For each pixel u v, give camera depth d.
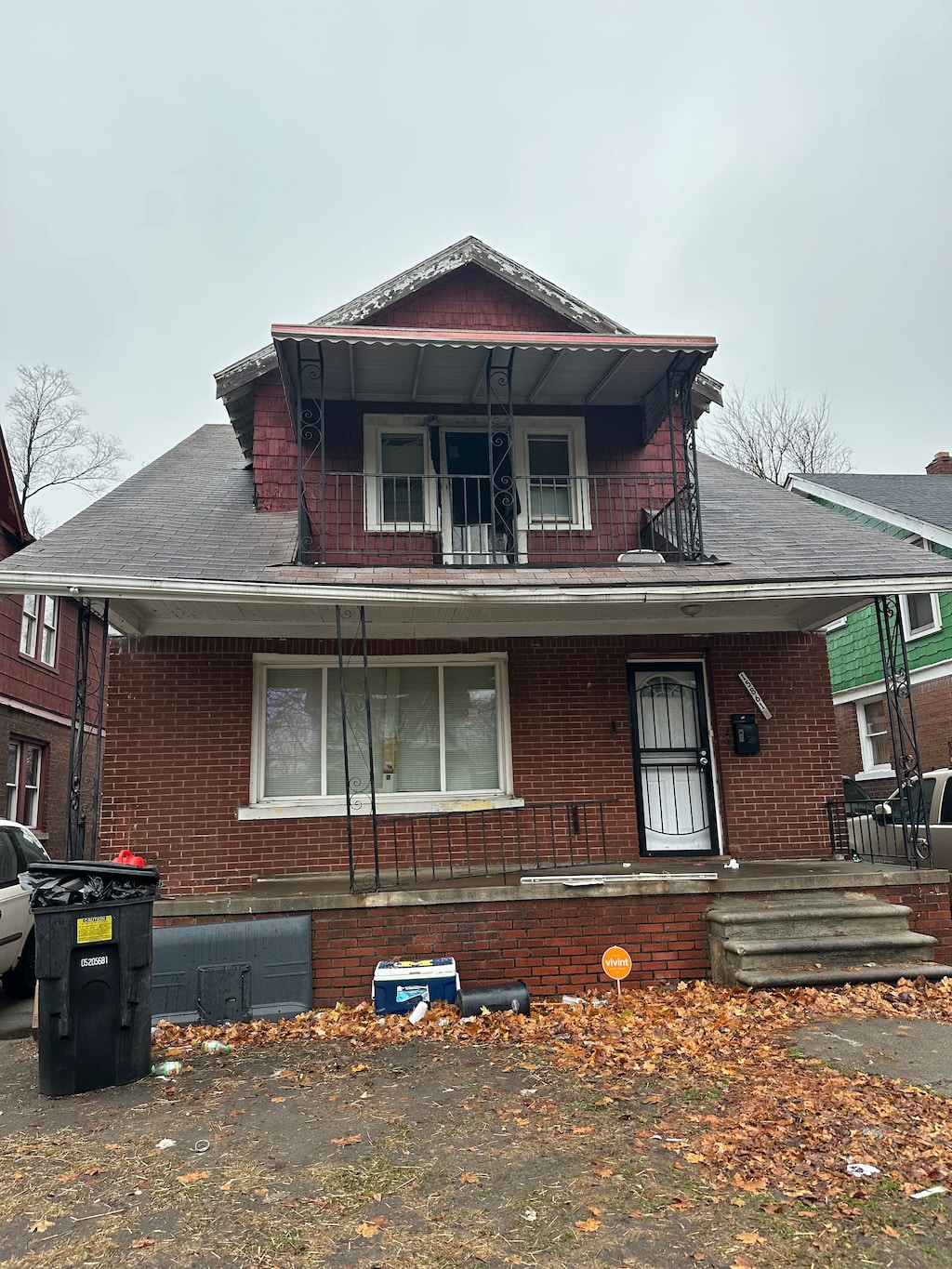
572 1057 5.45
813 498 18.38
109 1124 4.58
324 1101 4.82
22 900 8.83
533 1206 3.55
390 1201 3.62
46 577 7.15
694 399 10.38
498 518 9.98
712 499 11.01
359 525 9.74
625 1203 3.55
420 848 9.02
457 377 9.58
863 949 7.06
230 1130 4.43
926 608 15.23
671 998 6.82
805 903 7.47
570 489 10.26
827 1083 4.82
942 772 9.73
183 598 7.30
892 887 7.69
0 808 14.71
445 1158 4.01
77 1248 3.31
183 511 9.62
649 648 9.72
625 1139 4.17
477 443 10.23
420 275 10.09
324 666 9.44
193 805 8.80
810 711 9.83
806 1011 6.23
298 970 6.88
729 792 9.55
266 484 9.84
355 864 8.91
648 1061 5.30
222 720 8.98
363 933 7.13
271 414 9.97
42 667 16.70
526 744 9.36
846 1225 3.36
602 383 9.77
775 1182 3.71
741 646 9.87
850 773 17.55
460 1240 3.30
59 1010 5.12
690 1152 4.00
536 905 7.33
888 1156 3.91
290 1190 3.74
